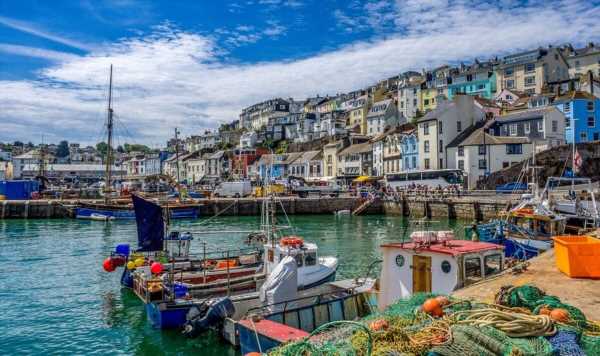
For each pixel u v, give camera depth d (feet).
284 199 184.75
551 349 19.95
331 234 128.47
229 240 118.73
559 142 191.31
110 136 198.29
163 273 58.44
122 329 51.55
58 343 47.83
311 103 503.61
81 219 171.83
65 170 464.24
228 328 45.75
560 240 40.11
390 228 140.36
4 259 92.73
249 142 434.71
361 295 47.14
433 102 334.65
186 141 574.15
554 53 286.46
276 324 39.99
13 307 59.93
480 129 208.85
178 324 49.42
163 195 213.87
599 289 33.76
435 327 21.90
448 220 153.48
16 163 438.81
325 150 295.69
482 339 20.18
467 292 34.55
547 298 26.58
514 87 295.28
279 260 59.26
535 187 104.42
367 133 342.03
